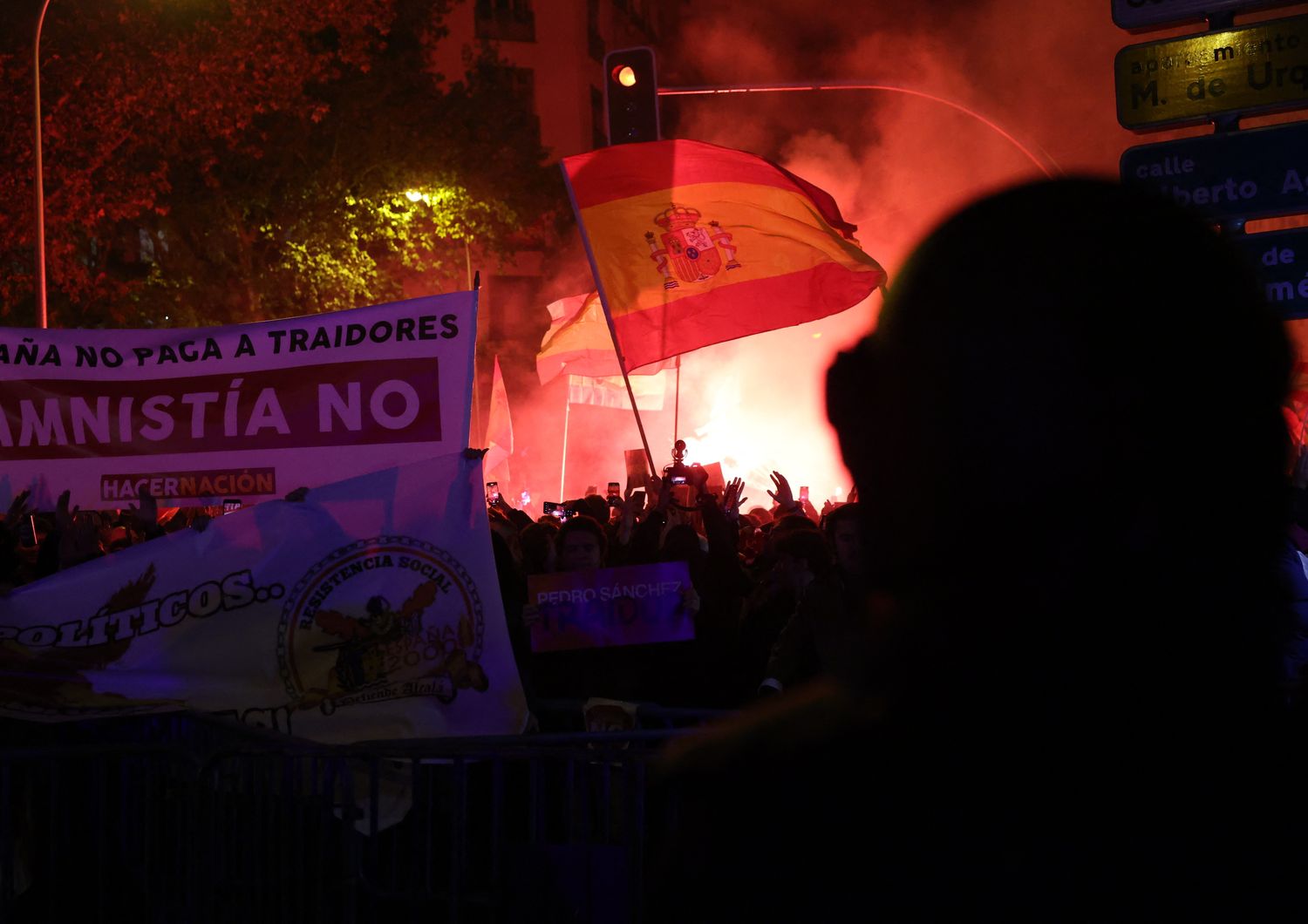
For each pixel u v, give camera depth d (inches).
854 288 267.1
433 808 173.0
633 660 219.6
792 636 182.9
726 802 34.4
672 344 267.1
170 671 190.9
